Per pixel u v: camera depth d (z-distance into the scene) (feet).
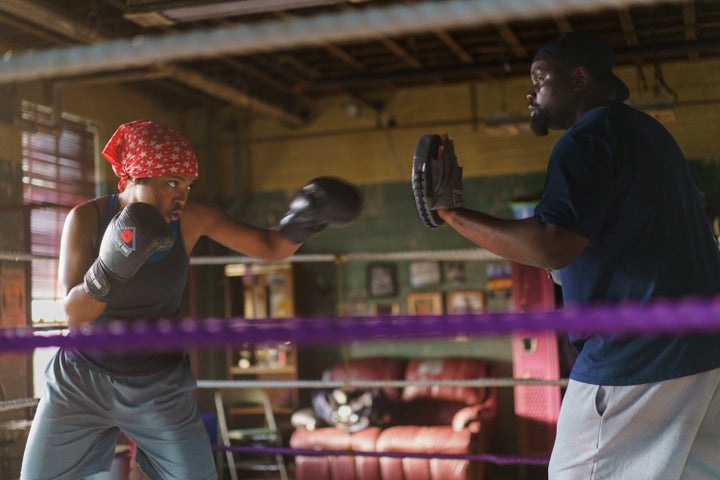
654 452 5.09
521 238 5.04
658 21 19.86
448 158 5.49
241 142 27.04
